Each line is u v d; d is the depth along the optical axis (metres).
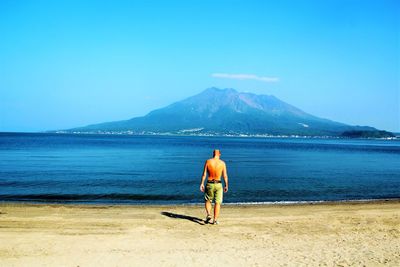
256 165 43.81
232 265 9.00
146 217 14.72
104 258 9.43
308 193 23.36
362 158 62.00
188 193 22.39
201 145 116.12
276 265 9.02
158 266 8.89
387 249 10.55
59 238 11.27
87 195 21.19
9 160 45.06
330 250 10.35
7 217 14.20
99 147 87.88
